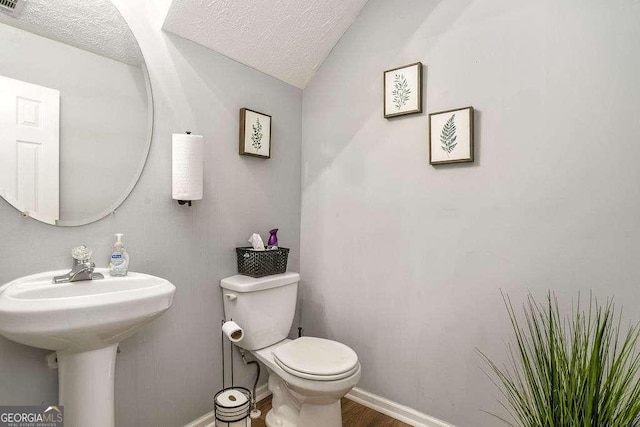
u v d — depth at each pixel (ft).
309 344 5.52
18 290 3.44
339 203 6.79
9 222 3.68
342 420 5.89
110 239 4.44
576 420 2.94
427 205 5.68
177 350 5.22
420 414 5.73
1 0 3.64
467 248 5.29
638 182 4.08
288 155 7.09
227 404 5.00
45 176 3.91
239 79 6.06
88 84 4.25
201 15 5.08
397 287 6.01
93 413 3.69
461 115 5.22
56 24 4.01
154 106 4.88
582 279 4.42
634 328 4.10
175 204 5.14
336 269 6.82
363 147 6.45
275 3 5.57
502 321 4.99
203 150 5.44
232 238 6.00
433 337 5.61
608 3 4.24
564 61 4.52
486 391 5.12
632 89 4.11
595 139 4.33
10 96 3.69
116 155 4.50
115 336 3.68
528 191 4.78
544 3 4.66
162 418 5.04
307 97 7.33
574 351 3.24
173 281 5.14
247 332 5.57
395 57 6.05
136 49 4.69
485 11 5.13
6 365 3.69
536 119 4.72
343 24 6.56
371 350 6.33
